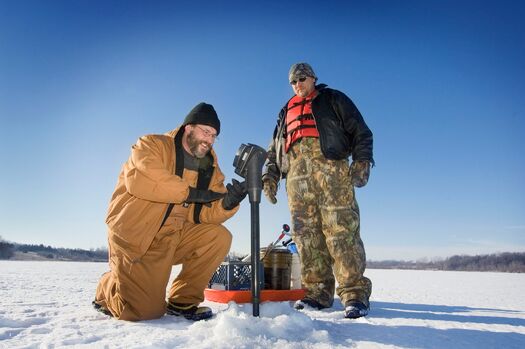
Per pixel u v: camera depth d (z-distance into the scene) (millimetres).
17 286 5621
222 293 3381
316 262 3398
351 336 2104
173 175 2246
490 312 3393
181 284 2680
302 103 3496
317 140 3367
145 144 2395
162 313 2504
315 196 3359
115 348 1670
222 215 2555
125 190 2439
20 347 1711
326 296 3400
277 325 2025
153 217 2346
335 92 3414
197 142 2502
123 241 2373
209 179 2635
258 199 2193
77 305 3266
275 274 3559
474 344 2041
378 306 3770
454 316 3043
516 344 2078
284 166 3568
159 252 2459
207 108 2520
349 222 3225
